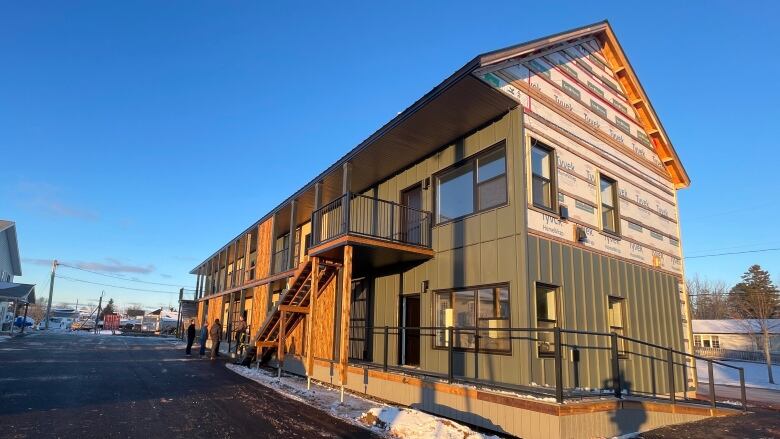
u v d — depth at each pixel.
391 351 12.23
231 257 26.92
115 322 56.22
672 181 14.63
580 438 6.48
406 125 10.52
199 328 31.45
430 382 8.53
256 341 14.93
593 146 11.52
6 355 16.33
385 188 13.88
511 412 6.96
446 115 10.07
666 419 8.00
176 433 6.31
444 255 11.08
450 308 10.73
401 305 12.35
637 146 13.28
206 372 13.12
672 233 13.96
